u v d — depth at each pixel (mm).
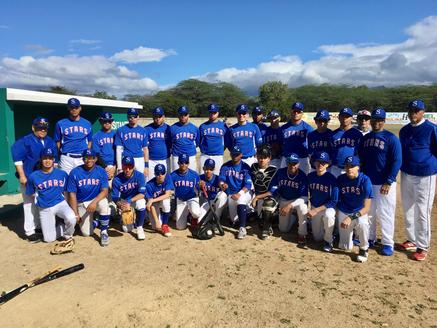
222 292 3742
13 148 5000
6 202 6504
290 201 5547
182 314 3332
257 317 3305
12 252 4688
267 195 5586
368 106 72750
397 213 6773
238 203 5453
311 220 5246
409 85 74688
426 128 4578
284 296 3689
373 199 4922
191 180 5641
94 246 4965
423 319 3338
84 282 3893
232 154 5688
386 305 3561
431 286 3977
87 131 5812
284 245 5156
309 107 78688
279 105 56875
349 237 4867
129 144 6207
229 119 39812
